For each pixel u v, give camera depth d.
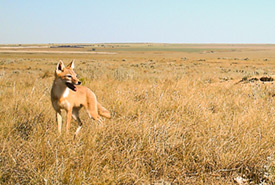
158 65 58.19
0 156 4.18
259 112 6.79
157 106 7.12
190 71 39.91
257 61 79.94
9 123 5.64
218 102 7.98
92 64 57.00
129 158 4.38
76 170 3.92
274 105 7.73
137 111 6.78
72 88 5.23
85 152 4.36
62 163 3.89
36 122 5.88
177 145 4.82
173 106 7.02
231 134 5.20
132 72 22.69
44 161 4.18
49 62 63.66
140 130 5.16
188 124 5.69
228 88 10.93
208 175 4.23
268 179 4.07
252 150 4.59
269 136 5.26
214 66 58.97
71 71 5.23
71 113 5.45
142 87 9.91
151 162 4.41
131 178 4.02
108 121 5.98
